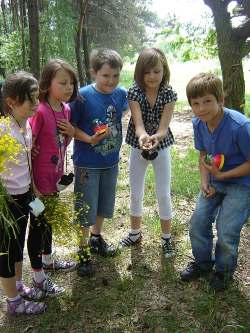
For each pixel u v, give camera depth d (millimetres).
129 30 21547
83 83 10000
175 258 3580
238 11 6352
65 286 3238
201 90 2803
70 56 11750
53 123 2896
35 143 2879
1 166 2443
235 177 2980
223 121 2928
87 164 3252
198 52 7746
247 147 2869
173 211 4414
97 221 3602
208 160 2975
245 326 2746
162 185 3535
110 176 3430
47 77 2850
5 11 13406
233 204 2969
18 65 11344
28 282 3293
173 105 3400
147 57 3195
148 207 4520
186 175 5281
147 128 3436
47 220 2924
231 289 3117
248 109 8516
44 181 2947
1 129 2508
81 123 3232
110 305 3010
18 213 2746
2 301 3078
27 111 2607
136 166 3555
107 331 2766
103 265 3500
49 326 2832
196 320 2848
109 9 19875
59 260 3502
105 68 3084
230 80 6375
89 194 3305
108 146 3273
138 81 3291
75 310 2971
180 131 7898
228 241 2986
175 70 18875
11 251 2748
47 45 11305
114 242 3857
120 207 4535
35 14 7004
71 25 11484
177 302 3035
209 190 3090
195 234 3184
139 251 3697
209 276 3295
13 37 11352
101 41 20641
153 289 3182
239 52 6289
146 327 2809
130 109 3375
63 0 11547
